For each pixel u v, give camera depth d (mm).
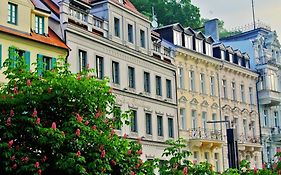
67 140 17484
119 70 41938
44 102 18250
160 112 46906
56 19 37094
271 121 64688
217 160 54219
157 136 45938
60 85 18359
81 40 37938
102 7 42031
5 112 17828
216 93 56062
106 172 18297
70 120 17922
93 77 19469
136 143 19609
